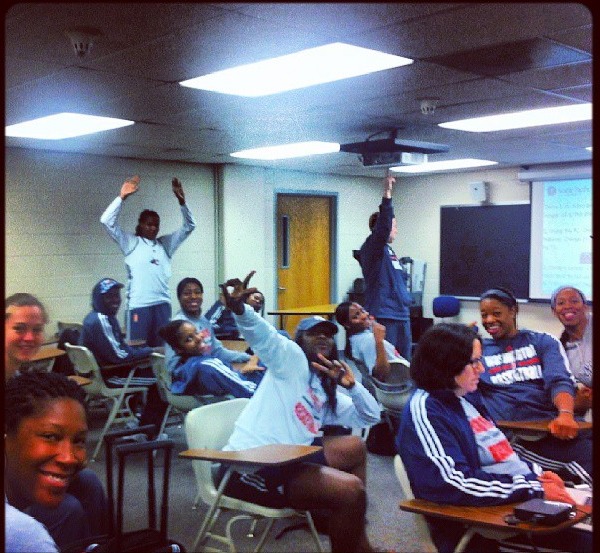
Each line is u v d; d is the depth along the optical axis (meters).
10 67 3.23
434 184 9.02
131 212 6.79
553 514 1.74
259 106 4.25
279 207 8.13
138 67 3.27
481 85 3.79
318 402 2.72
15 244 5.95
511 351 2.94
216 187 7.51
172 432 4.82
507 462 2.10
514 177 8.30
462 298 8.73
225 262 7.48
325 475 2.37
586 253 7.75
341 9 2.50
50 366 5.05
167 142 5.76
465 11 2.53
